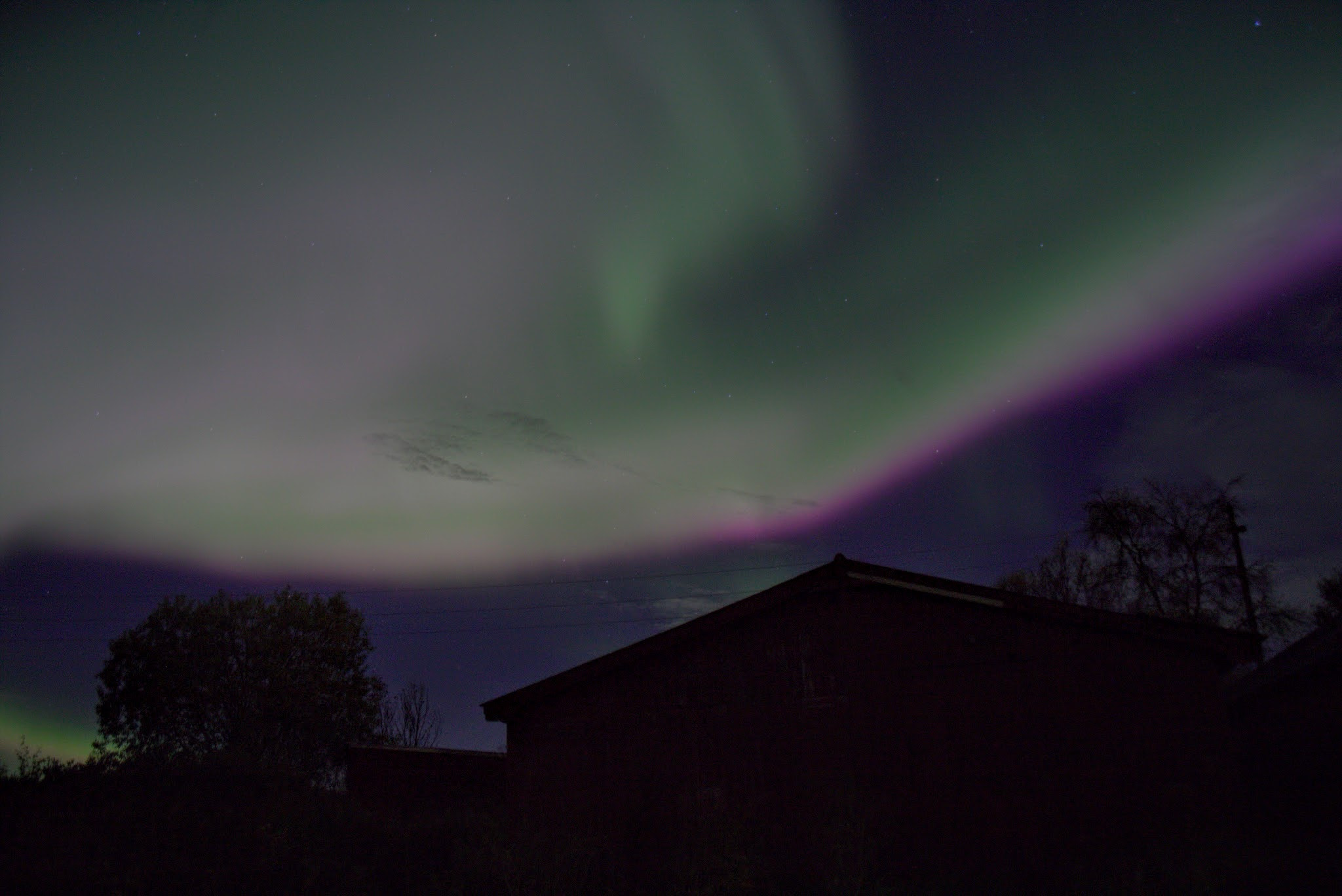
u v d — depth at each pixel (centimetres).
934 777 1372
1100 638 1369
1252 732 1578
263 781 1487
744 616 1537
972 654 1411
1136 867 1089
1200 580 3170
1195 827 1252
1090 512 3369
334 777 2984
